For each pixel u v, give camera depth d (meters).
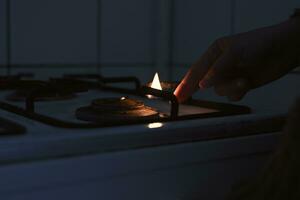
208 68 0.65
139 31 1.17
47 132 0.52
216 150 0.56
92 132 0.52
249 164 0.59
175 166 0.54
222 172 0.57
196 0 1.11
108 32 1.13
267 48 0.62
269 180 0.38
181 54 1.16
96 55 1.12
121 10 1.14
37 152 0.48
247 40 0.62
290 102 0.90
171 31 1.18
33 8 1.03
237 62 0.62
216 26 1.06
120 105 0.62
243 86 0.64
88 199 0.50
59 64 1.07
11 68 1.02
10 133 0.50
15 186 0.45
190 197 0.55
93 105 0.62
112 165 0.51
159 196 0.54
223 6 1.04
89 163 0.49
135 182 0.52
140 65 1.17
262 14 0.95
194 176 0.55
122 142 0.52
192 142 0.56
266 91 0.95
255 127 0.60
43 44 1.05
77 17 1.08
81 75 1.00
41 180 0.47
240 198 0.42
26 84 0.82
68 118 0.62
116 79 0.87
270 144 0.60
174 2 1.17
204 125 0.57
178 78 1.16
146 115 0.60
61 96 0.78
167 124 0.57
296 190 0.36
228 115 0.62
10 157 0.46
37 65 1.05
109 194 0.51
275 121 0.62
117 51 1.14
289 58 0.65
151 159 0.52
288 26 0.63
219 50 0.65
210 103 0.70
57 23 1.06
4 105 0.67
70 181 0.48
